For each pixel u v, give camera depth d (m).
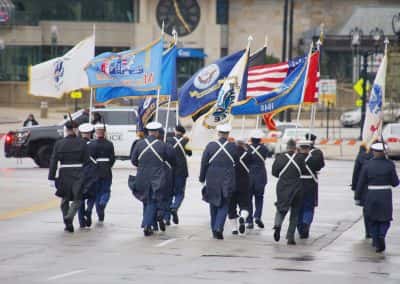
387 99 126.38
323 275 28.08
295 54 179.75
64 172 37.25
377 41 127.38
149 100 46.28
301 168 35.22
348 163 82.88
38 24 170.88
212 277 27.12
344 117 142.12
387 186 33.88
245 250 33.12
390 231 39.56
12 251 32.06
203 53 173.75
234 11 180.25
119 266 28.95
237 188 37.31
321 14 180.62
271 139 90.00
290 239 34.97
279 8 180.38
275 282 26.52
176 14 173.75
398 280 27.53
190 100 44.88
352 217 43.72
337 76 173.50
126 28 172.88
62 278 26.58
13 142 69.94
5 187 55.81
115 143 70.94
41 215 42.72
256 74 47.34
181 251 32.50
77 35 171.75
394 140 88.19
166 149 36.75
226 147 36.03
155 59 43.38
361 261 31.38
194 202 48.78
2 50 168.62
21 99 166.00
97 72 43.81
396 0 180.88
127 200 48.91
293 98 47.25
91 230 37.81
